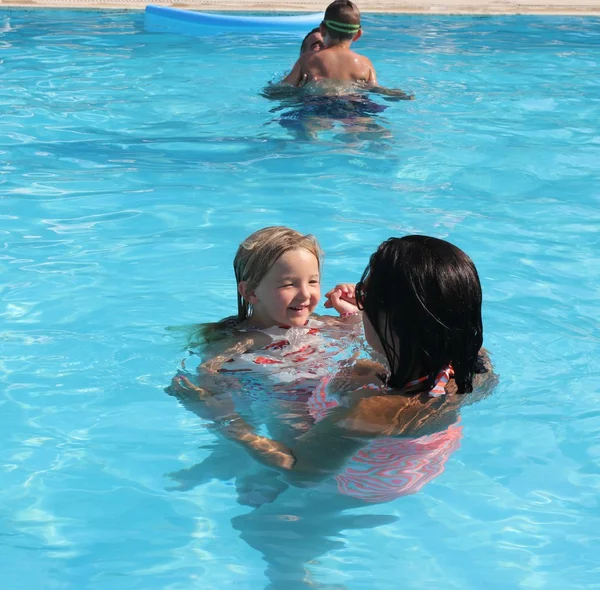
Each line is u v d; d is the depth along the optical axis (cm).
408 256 257
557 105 737
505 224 476
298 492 248
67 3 1229
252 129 639
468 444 276
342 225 466
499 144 619
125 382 312
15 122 652
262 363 300
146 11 1135
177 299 378
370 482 251
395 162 573
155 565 225
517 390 309
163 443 276
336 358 302
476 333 263
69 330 351
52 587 217
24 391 308
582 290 399
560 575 222
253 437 264
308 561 225
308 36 754
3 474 262
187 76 815
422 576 221
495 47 1013
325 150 592
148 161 567
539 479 261
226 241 442
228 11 1241
